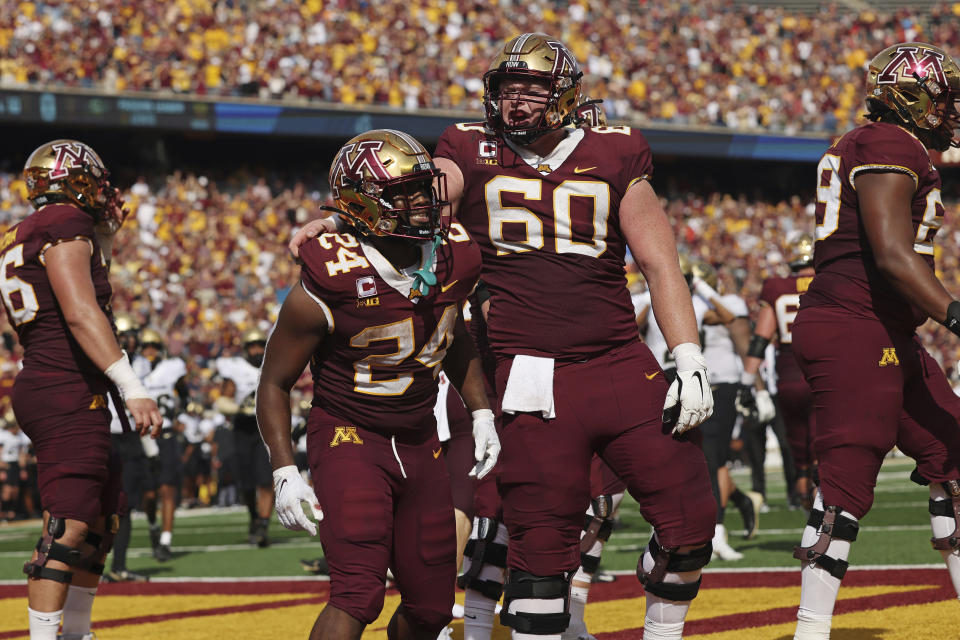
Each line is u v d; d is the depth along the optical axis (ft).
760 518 117.29
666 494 38.70
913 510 118.73
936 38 372.17
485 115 41.22
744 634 53.47
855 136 45.14
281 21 289.53
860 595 63.52
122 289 230.48
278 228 277.64
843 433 44.39
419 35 306.14
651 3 348.18
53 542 48.47
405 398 38.27
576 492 39.37
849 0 403.13
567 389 39.34
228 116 265.54
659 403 39.37
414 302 37.32
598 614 62.54
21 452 171.01
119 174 281.13
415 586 38.83
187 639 59.31
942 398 45.75
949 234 328.08
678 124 319.88
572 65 39.93
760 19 360.07
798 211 339.57
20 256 49.34
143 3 273.95
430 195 37.45
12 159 276.82
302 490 36.52
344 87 285.64
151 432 48.14
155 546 103.86
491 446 39.32
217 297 242.78
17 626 66.44
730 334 87.76
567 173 40.06
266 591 78.74
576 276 39.81
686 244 312.91
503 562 47.42
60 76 256.52
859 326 44.60
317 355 38.78
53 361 49.39
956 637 50.16
